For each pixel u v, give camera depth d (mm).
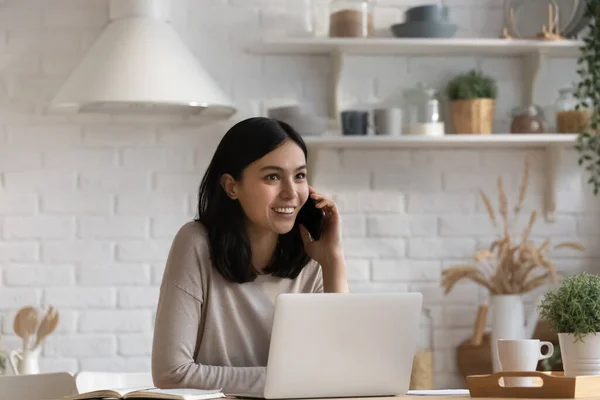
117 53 4176
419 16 4410
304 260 2602
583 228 4648
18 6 4457
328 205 2625
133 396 1842
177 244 2484
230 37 4543
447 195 4598
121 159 4469
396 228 4570
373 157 4578
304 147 2512
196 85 4168
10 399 2602
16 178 4422
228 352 2459
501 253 4320
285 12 4562
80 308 4402
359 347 2037
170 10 4480
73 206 4434
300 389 2008
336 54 4488
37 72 4453
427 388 4312
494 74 4656
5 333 4359
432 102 4387
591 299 2111
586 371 2090
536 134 4395
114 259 4434
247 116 4539
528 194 4637
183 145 4496
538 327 4461
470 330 4539
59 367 4363
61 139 4449
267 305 2508
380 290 4535
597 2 4438
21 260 4398
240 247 2461
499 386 1979
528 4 4492
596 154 4656
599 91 4434
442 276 4539
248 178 2439
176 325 2383
